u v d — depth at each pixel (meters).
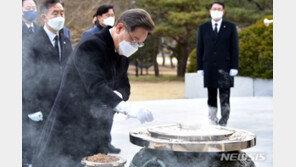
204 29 6.14
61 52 3.37
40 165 2.53
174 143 1.93
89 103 2.46
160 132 2.06
